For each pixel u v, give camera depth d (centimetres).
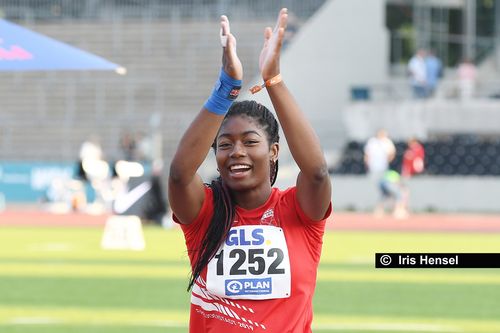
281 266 673
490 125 4631
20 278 2139
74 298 1842
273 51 638
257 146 670
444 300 1848
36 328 1517
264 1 5406
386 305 1780
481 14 5278
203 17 5500
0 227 3612
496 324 1590
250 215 681
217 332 677
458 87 4894
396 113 4653
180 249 2816
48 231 3441
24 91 5306
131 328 1520
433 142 4625
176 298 1844
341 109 4856
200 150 655
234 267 673
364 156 4622
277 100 651
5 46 875
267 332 670
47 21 5581
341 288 1997
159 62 5306
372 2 4884
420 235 3309
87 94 5253
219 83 640
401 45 5191
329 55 4872
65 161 4844
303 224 680
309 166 657
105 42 5431
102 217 4128
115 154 4922
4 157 4994
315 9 5362
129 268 2339
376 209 4519
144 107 5172
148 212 3575
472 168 4591
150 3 5575
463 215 4422
